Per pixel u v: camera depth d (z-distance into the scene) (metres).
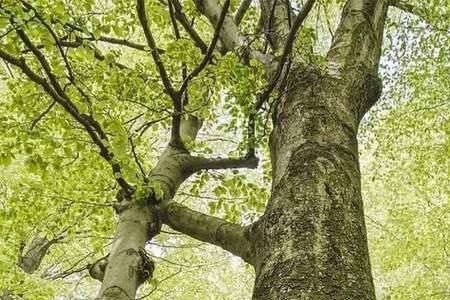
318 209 2.74
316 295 2.28
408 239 9.31
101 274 3.79
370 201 11.02
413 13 6.85
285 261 2.50
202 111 4.66
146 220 3.99
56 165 3.59
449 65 7.86
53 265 8.66
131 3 5.31
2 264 5.91
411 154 9.06
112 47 8.09
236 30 5.16
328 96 3.63
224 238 3.48
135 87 4.24
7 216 5.17
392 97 8.52
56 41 3.13
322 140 3.22
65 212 5.52
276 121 3.68
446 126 8.29
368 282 2.45
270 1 5.29
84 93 3.59
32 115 3.89
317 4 7.96
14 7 2.90
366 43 4.38
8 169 7.27
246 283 11.16
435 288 8.93
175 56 4.47
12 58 3.30
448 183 9.14
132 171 3.82
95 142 3.77
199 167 4.86
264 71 4.27
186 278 9.70
